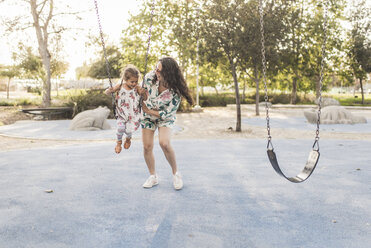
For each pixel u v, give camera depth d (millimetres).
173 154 4098
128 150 7277
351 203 3631
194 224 3062
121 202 3676
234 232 2889
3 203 3639
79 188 4223
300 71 27594
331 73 30031
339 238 2770
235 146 7988
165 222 3111
